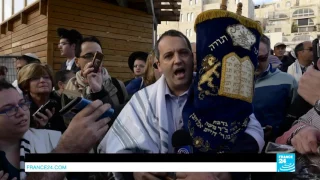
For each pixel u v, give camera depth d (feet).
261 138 4.50
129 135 4.50
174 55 4.55
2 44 21.98
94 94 5.59
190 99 4.58
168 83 4.72
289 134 4.83
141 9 18.54
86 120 4.56
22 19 17.51
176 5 17.35
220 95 4.26
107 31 17.21
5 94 4.41
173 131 4.56
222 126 4.29
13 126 4.41
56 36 15.38
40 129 4.93
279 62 8.57
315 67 4.83
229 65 4.27
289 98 6.15
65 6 15.66
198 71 4.47
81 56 5.97
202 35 4.43
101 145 4.70
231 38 4.32
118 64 17.63
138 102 4.74
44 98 5.54
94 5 16.67
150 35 18.97
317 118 4.70
